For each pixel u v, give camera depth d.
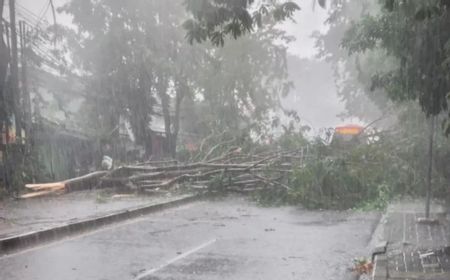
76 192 18.98
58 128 23.06
